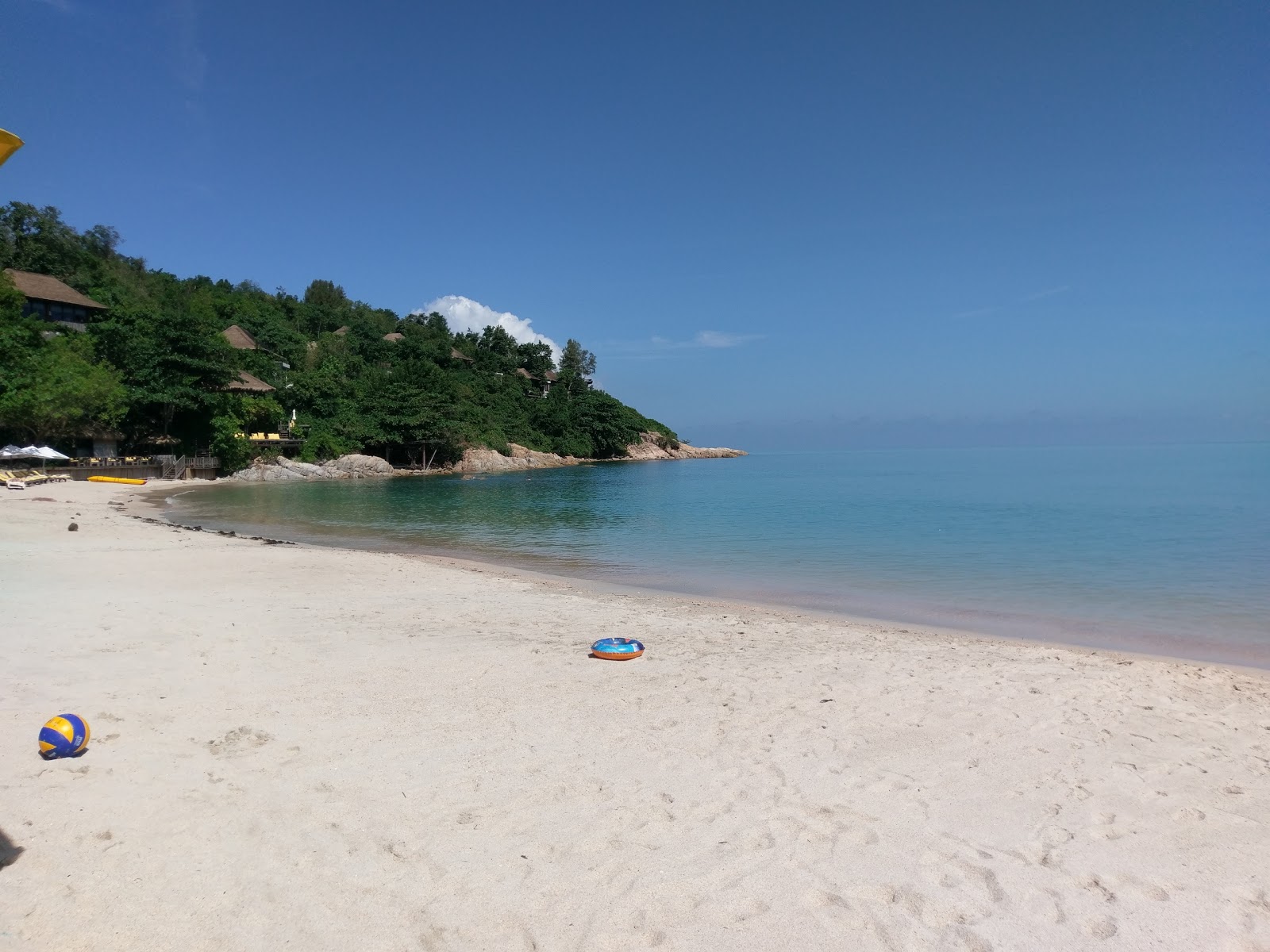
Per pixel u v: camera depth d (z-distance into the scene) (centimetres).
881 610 1309
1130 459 10775
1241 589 1479
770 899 396
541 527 2734
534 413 10250
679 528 2677
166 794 496
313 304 11256
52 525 2095
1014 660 927
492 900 390
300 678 763
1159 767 581
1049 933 372
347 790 513
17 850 418
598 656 886
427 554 2031
